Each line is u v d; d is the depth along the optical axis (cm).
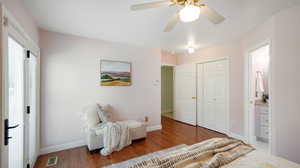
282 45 189
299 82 175
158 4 128
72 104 268
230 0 161
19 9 151
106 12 187
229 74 321
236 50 304
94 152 247
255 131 294
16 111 149
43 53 242
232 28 244
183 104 448
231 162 122
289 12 182
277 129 196
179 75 460
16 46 149
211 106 372
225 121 338
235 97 309
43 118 242
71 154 240
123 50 327
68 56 264
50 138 247
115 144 248
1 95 107
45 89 244
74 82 270
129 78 333
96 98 292
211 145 144
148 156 233
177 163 116
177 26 233
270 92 207
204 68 390
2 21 107
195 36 283
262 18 208
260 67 317
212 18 144
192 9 121
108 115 281
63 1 160
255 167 114
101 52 298
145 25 228
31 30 195
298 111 176
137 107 346
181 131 362
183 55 448
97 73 293
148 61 364
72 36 268
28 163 176
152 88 371
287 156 185
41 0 157
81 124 275
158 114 380
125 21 213
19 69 157
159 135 333
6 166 115
